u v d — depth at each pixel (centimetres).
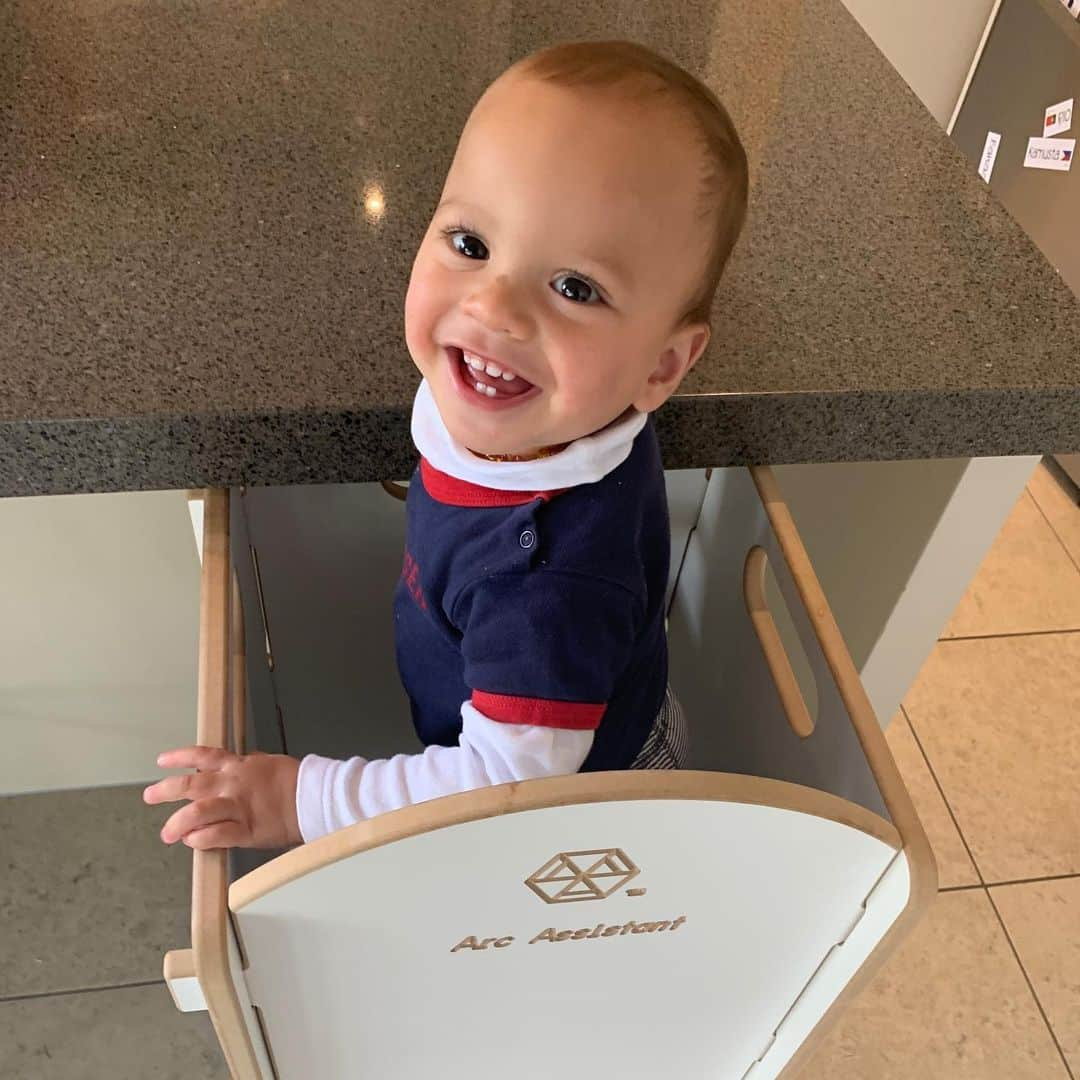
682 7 104
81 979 122
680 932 65
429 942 60
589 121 50
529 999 69
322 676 106
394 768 62
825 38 103
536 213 51
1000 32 191
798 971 71
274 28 95
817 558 109
